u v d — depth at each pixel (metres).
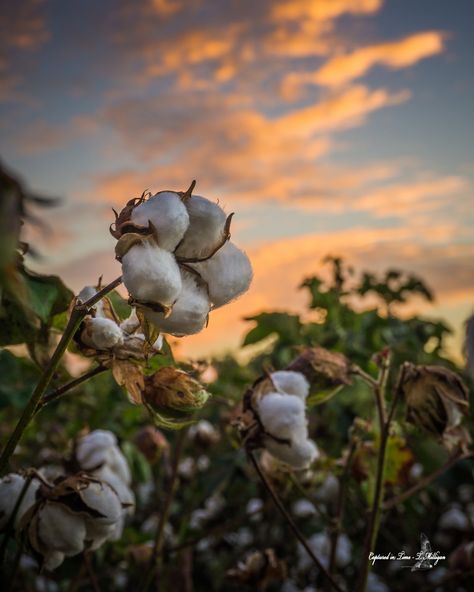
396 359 1.04
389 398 0.89
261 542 1.13
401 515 0.96
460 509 1.25
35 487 0.47
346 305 1.14
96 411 0.98
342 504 0.66
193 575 1.12
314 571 1.07
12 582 0.53
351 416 0.90
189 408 0.45
